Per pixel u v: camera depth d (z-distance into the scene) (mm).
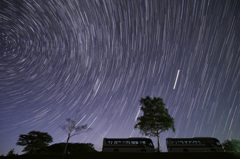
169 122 19266
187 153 15070
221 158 13109
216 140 21453
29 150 24109
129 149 20922
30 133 25641
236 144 24797
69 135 19906
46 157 15836
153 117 19891
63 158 15070
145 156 14680
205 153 14727
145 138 22656
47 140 25953
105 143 21719
